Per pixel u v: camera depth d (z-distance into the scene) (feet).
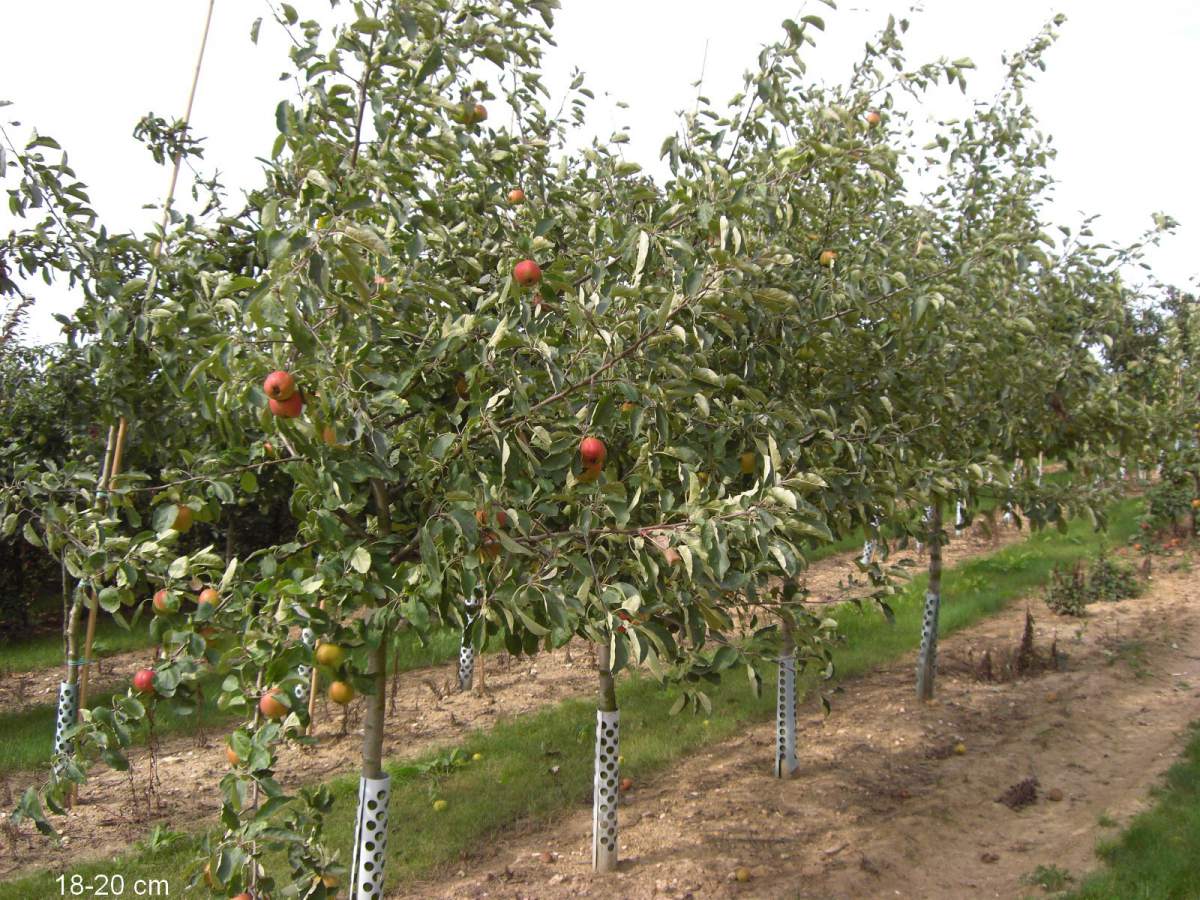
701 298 9.97
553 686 26.68
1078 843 16.17
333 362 8.91
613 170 14.71
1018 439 21.61
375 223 10.56
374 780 11.86
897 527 17.40
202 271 11.58
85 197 11.73
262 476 14.88
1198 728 21.72
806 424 14.25
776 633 15.75
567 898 14.34
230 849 8.63
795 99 14.94
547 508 9.94
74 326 12.85
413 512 11.44
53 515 10.55
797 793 18.57
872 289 15.89
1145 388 30.58
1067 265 21.54
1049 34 21.07
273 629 9.21
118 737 9.02
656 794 18.84
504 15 10.64
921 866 15.61
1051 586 35.50
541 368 10.72
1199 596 35.12
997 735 22.25
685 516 10.01
